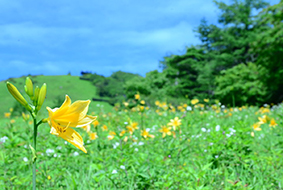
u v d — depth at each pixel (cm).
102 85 5903
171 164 382
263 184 322
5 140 448
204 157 379
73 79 6644
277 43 2236
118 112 951
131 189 301
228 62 3178
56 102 2420
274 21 2353
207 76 3209
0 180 312
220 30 3347
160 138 502
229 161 379
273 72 2384
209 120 720
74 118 153
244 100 2558
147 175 313
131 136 475
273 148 465
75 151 418
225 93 2612
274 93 2495
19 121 872
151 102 2397
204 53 3672
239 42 3116
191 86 3497
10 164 363
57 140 477
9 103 4447
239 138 427
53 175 333
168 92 3406
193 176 308
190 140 485
